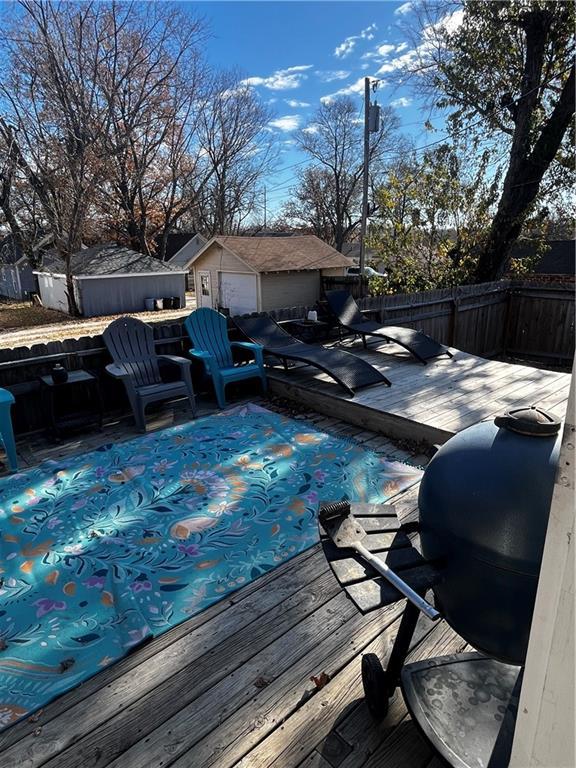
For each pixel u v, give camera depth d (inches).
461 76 350.6
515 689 53.9
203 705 60.0
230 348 189.6
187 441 142.8
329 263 544.1
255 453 133.7
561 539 26.9
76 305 649.0
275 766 52.7
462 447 50.1
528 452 45.3
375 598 46.7
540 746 31.0
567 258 614.5
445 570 47.6
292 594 79.7
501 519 42.3
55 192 593.9
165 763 53.1
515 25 321.4
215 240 553.6
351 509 61.1
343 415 158.2
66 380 144.1
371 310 251.8
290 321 232.1
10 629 72.8
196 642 70.1
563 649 28.0
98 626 73.2
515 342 332.8
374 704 56.4
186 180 906.1
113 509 106.5
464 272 376.8
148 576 84.4
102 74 647.8
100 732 56.8
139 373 162.1
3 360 145.9
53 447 142.0
